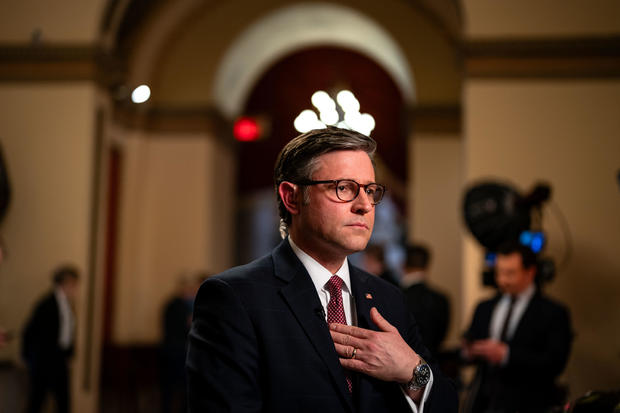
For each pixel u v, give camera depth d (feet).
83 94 19.10
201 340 4.89
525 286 10.25
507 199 14.37
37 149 18.99
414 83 28.99
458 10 19.45
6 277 18.51
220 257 32.07
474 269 16.83
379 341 4.94
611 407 5.90
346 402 4.81
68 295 17.35
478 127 17.19
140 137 29.86
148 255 29.66
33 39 19.17
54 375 16.85
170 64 30.48
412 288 12.54
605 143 16.84
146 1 26.02
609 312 16.03
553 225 16.56
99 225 19.66
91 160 19.04
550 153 16.92
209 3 30.58
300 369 4.81
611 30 17.06
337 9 30.45
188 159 30.04
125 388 27.45
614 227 16.46
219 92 31.63
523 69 17.26
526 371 9.57
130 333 29.04
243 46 31.68
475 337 10.65
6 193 18.53
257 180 38.34
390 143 36.76
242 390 4.69
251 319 4.91
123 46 25.08
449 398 5.24
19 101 19.16
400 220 36.01
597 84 17.04
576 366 15.79
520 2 17.51
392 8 29.48
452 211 28.14
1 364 17.76
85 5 19.30
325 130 5.23
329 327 5.07
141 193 29.84
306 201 5.13
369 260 15.14
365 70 37.40
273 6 30.45
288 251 5.35
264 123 36.47
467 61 17.47
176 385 21.40
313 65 37.76
